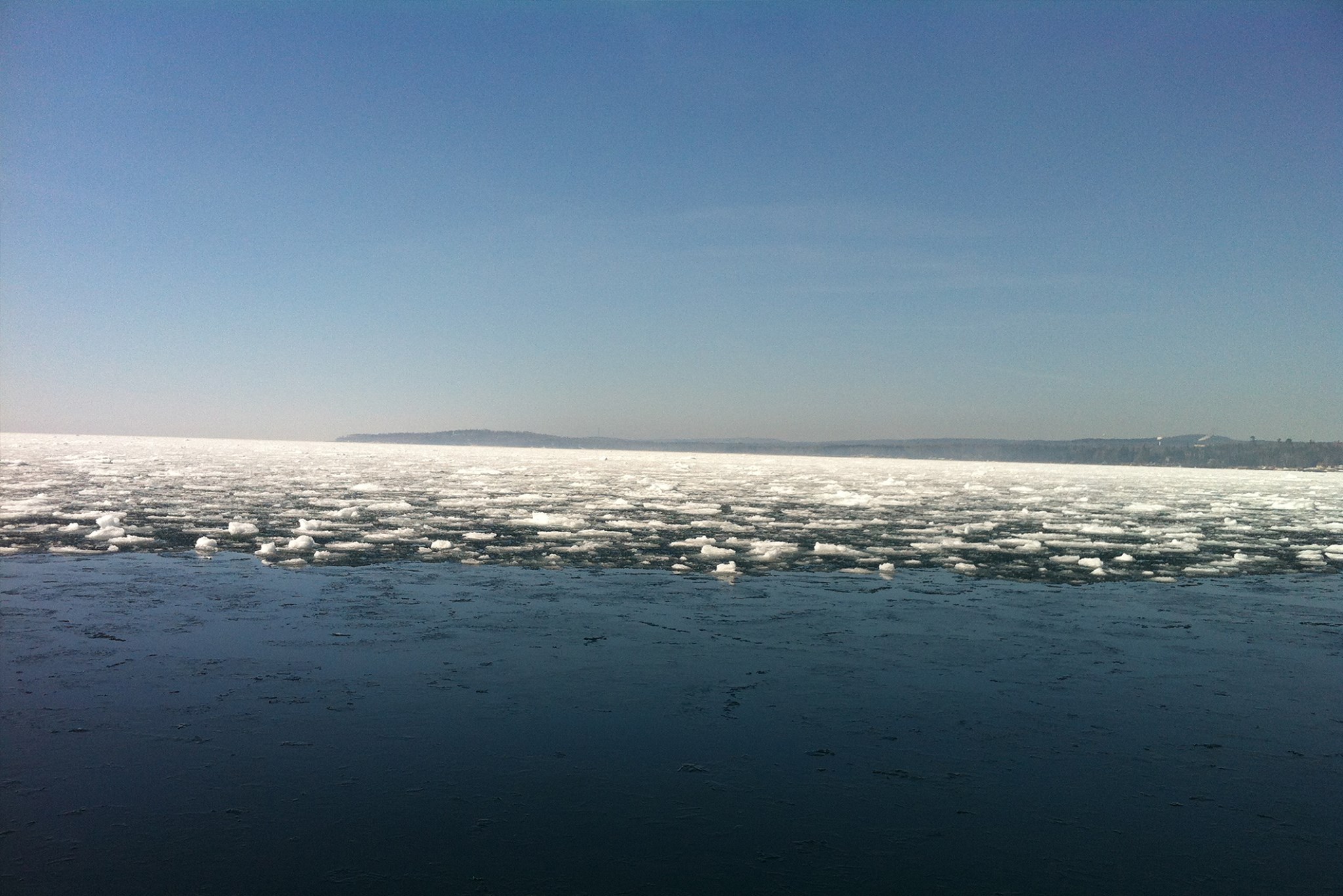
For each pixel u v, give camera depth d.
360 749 5.49
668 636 8.37
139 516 16.70
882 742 5.79
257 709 6.16
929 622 9.23
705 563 12.70
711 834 4.50
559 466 47.50
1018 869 4.23
